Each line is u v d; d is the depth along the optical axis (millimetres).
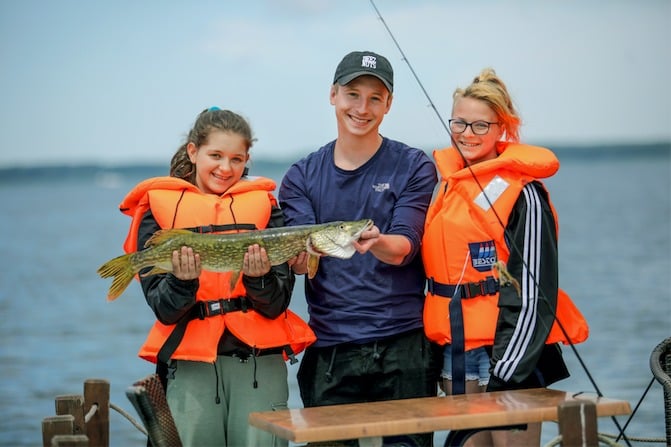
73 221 73250
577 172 131375
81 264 39906
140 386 4348
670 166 146625
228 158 5238
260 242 4801
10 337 21562
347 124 5352
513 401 4379
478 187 5285
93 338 21422
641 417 11469
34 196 129625
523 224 5168
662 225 45500
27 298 29156
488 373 5180
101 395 5086
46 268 38531
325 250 4805
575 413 4051
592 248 35812
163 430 4500
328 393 5340
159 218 5148
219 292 5043
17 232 61125
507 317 5066
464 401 4441
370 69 5281
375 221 5383
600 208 58562
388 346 5277
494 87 5430
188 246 4773
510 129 5508
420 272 5504
